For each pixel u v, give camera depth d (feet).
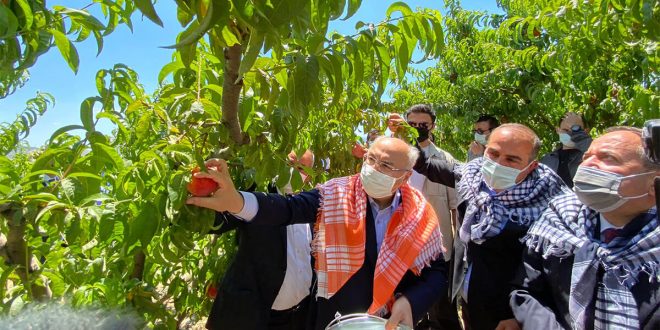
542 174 7.19
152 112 5.21
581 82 17.58
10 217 4.45
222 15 2.84
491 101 23.00
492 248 7.13
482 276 7.20
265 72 4.51
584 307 5.04
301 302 7.67
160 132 6.10
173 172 4.55
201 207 4.82
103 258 6.18
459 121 24.52
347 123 13.03
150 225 4.43
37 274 4.99
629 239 5.06
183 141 4.87
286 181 6.12
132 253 5.18
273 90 4.49
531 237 6.04
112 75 5.31
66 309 2.59
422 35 4.85
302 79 3.90
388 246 6.47
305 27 3.75
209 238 9.31
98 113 4.75
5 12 3.82
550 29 11.42
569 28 10.68
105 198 4.78
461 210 8.26
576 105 19.61
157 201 4.51
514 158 6.95
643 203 5.03
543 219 5.99
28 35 4.51
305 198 6.69
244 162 5.72
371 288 6.54
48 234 5.36
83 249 6.21
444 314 11.57
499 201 7.19
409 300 6.22
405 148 6.52
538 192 7.04
